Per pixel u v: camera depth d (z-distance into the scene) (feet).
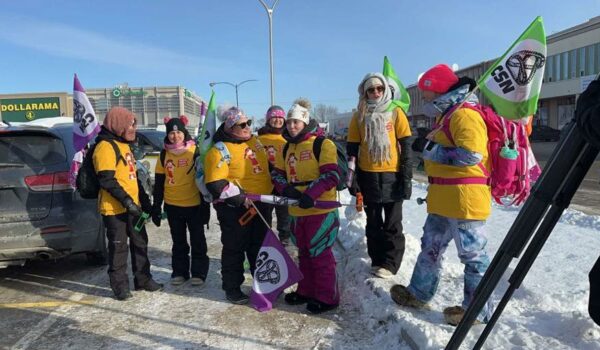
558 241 18.47
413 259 16.47
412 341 10.38
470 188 10.57
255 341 11.73
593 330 9.98
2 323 13.26
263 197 13.34
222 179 13.46
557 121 144.05
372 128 14.10
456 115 10.46
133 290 15.67
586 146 5.44
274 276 13.74
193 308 14.01
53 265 18.63
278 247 13.83
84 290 15.79
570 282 13.96
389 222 14.80
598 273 5.66
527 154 10.62
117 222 14.55
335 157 12.76
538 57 10.09
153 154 31.30
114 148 14.12
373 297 13.47
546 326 10.68
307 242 13.21
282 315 13.29
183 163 15.67
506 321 11.01
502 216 23.70
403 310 12.15
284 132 13.60
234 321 12.98
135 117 14.93
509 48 10.30
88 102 15.23
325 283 13.16
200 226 16.06
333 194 13.05
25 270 18.04
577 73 132.16
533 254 6.09
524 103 10.25
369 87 14.01
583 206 30.71
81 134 15.20
